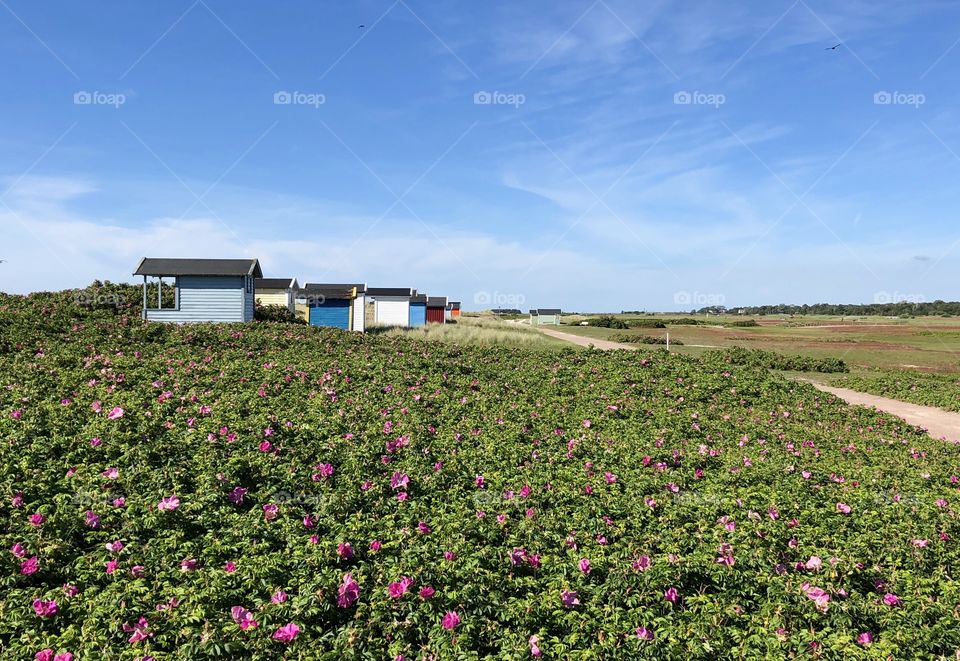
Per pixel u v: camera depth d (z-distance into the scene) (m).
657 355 26.47
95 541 8.05
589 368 22.97
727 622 7.10
